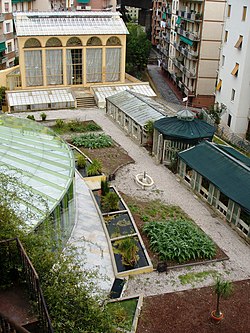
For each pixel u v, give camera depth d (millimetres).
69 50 48625
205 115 45219
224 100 44281
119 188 27328
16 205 13688
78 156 30516
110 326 10984
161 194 26891
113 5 83125
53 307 10094
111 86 49750
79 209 23719
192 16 54875
